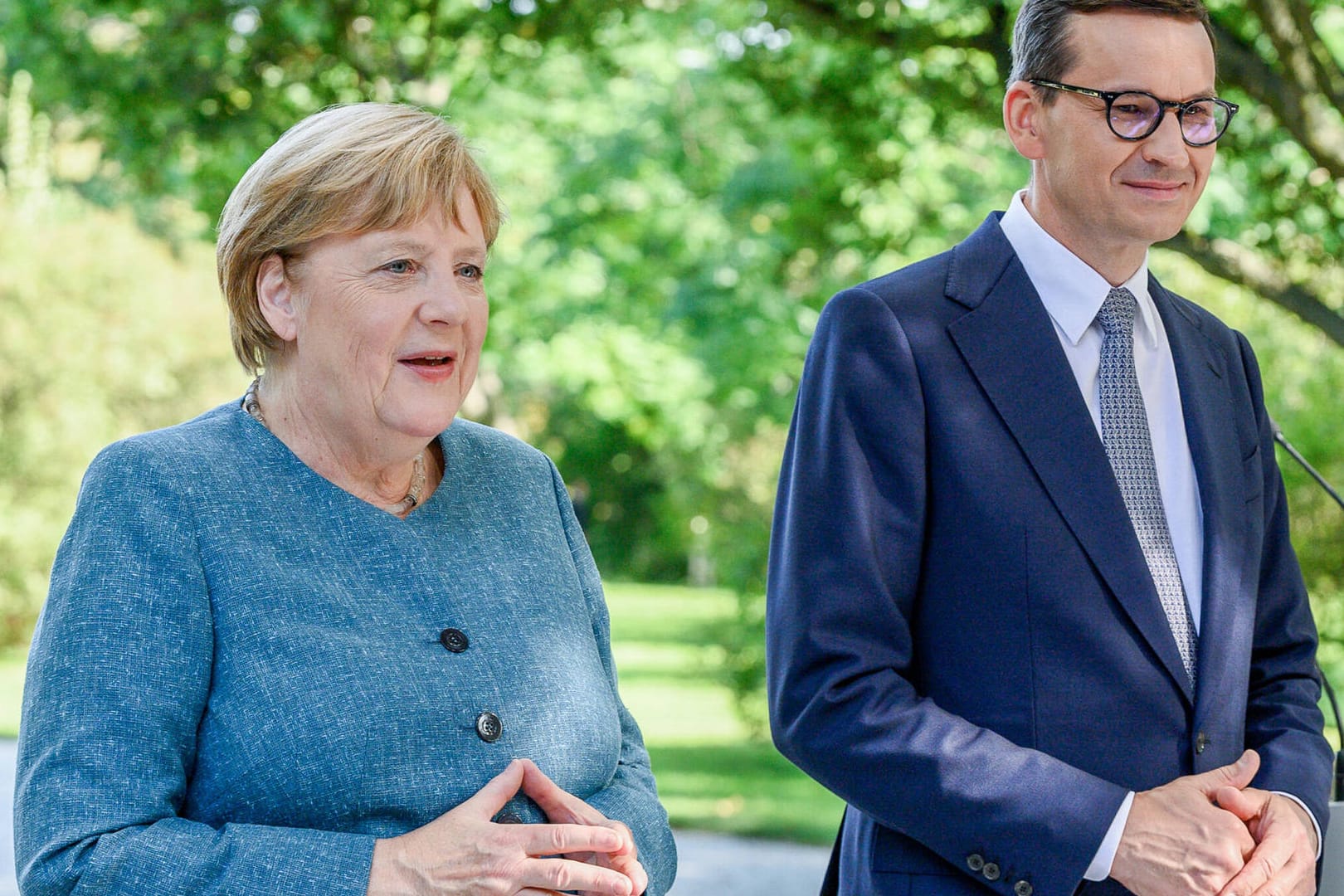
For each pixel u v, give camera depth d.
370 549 1.90
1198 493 2.15
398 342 1.86
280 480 1.90
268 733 1.75
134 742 1.71
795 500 2.09
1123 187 2.05
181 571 1.79
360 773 1.76
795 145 8.43
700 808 8.41
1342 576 6.04
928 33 5.62
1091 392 2.13
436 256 1.89
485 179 1.96
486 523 2.04
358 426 1.90
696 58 10.83
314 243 1.86
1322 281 5.82
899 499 2.04
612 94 11.45
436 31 6.64
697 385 12.09
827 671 1.98
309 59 6.75
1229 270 5.40
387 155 1.85
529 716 1.90
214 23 6.66
